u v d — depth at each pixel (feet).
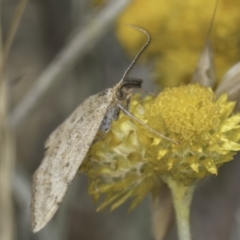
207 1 0.42
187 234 0.36
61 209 0.50
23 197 0.48
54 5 0.59
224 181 0.52
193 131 0.35
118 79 0.53
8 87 0.47
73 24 0.51
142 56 0.45
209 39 0.40
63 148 0.36
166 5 0.43
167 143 0.36
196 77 0.40
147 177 0.36
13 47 0.60
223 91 0.39
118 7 0.46
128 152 0.36
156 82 0.44
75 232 0.55
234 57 0.42
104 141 0.36
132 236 0.53
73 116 0.37
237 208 0.51
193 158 0.35
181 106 0.36
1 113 0.42
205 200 0.53
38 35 0.61
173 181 0.36
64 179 0.35
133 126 0.36
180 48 0.43
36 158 0.59
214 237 0.52
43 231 0.49
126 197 0.37
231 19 0.42
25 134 0.59
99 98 0.36
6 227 0.41
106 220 0.55
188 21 0.43
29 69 0.58
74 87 0.55
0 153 0.42
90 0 0.50
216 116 0.35
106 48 0.53
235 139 0.36
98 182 0.37
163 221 0.39
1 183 0.42
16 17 0.42
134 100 0.37
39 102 0.48
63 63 0.47
